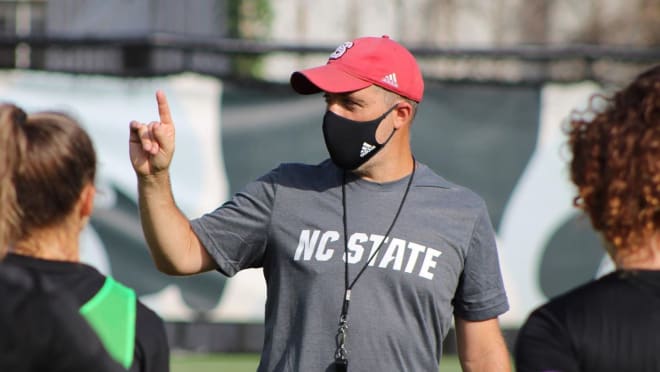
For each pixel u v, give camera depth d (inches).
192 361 1256.8
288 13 1624.0
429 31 1630.2
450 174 1310.3
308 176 520.7
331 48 1378.0
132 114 1273.4
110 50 1332.4
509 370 518.3
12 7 1539.1
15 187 346.3
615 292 344.8
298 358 489.1
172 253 498.0
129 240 1259.2
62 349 328.2
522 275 1304.1
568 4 1681.8
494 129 1315.2
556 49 1385.3
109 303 363.6
